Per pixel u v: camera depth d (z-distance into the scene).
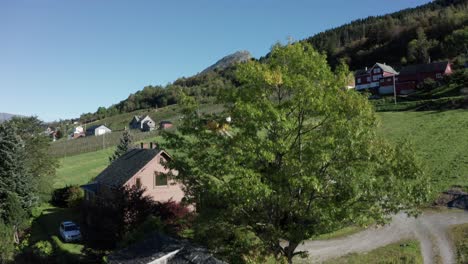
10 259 34.06
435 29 145.25
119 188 33.56
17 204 41.31
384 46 157.75
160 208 31.97
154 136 89.75
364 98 19.14
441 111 65.75
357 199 17.92
